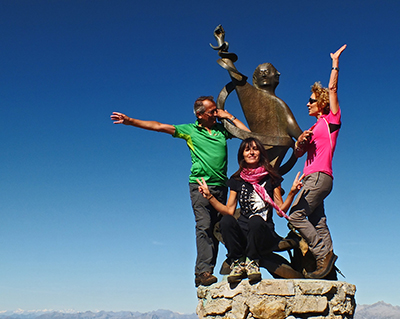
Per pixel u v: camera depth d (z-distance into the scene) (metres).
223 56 6.72
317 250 5.12
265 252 5.01
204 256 5.68
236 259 4.98
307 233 5.14
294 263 5.51
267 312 4.69
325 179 5.24
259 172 5.18
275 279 4.82
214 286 5.25
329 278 5.45
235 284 4.98
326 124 5.36
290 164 6.43
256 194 5.12
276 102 6.52
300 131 6.18
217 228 5.50
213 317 5.17
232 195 5.21
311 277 5.17
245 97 6.66
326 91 5.59
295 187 4.89
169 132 6.04
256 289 4.80
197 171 5.89
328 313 4.86
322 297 4.83
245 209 5.12
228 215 4.95
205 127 6.16
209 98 6.11
